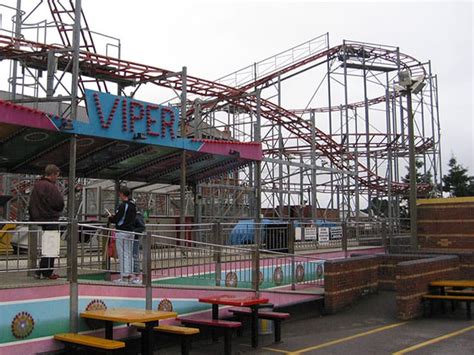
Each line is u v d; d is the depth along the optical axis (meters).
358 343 10.20
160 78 20.55
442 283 13.62
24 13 20.50
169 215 24.66
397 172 39.97
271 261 14.20
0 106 10.87
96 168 16.39
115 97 13.12
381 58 38.56
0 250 11.35
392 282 15.84
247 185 28.62
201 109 27.66
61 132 12.02
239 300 9.91
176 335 8.95
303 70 36.56
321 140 34.47
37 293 8.03
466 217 19.73
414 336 10.80
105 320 8.29
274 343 10.27
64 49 15.55
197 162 17.42
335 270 13.88
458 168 58.69
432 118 40.16
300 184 29.92
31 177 22.70
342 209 33.28
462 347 9.74
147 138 13.85
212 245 11.98
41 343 8.00
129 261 10.02
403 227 30.67
